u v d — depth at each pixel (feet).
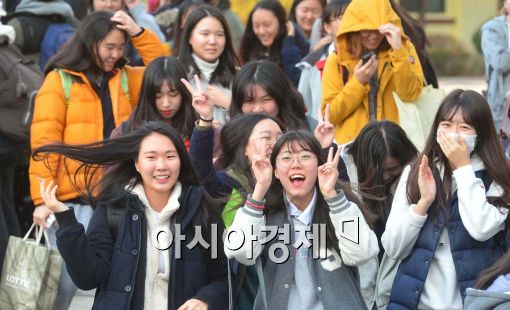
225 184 55.77
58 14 82.64
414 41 79.46
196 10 74.13
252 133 56.13
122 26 69.87
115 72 70.59
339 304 49.39
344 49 73.82
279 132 56.39
